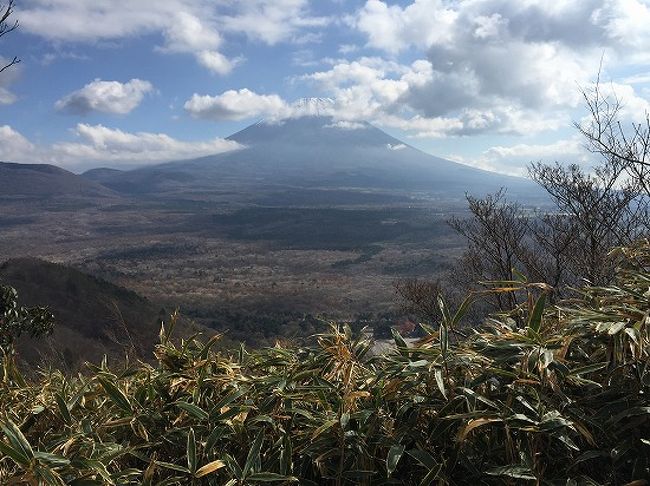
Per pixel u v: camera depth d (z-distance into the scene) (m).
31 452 1.08
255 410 1.39
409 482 1.21
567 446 1.14
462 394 1.23
